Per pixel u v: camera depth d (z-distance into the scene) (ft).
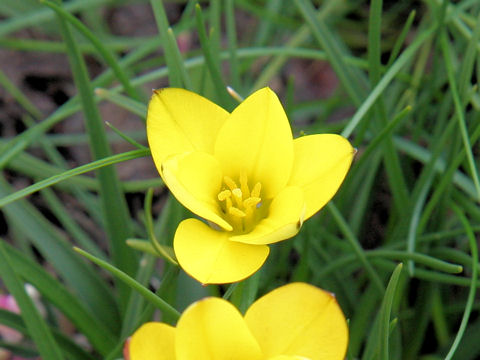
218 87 0.77
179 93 0.63
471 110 0.89
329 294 0.54
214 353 0.54
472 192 0.81
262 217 0.63
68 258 0.79
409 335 0.84
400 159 0.91
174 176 0.58
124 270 0.78
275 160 0.62
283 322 0.55
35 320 0.66
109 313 0.79
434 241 0.83
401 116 0.73
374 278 0.75
